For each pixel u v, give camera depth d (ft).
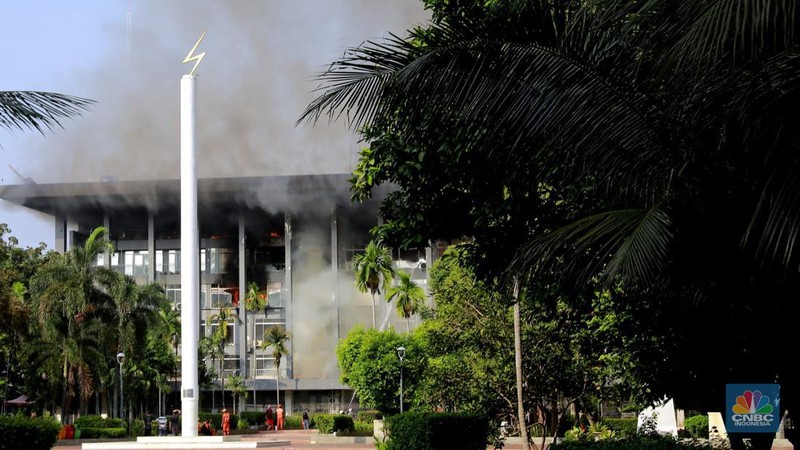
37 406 249.14
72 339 208.13
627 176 34.96
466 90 35.70
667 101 33.45
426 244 53.31
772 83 30.68
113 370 251.80
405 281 309.63
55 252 272.31
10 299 193.57
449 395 69.77
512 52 35.24
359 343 232.32
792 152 30.27
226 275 402.72
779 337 38.99
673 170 33.78
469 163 46.29
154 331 232.32
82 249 214.28
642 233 30.66
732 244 35.12
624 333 55.52
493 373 68.80
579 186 41.27
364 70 35.86
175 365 295.07
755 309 38.24
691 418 133.08
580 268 37.35
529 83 35.29
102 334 209.97
